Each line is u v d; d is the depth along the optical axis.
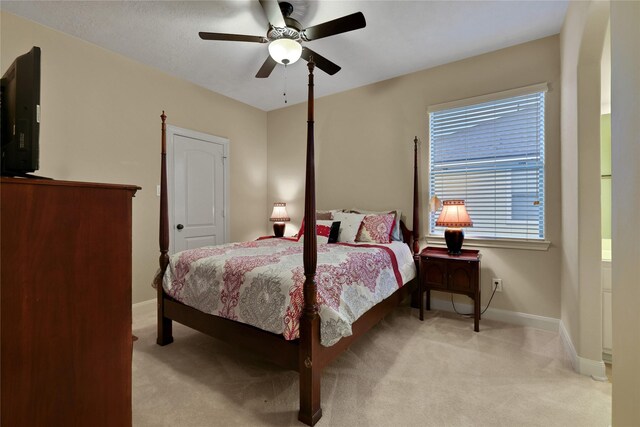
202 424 1.47
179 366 2.02
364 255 2.29
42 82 2.47
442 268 2.73
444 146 3.17
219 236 3.93
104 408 0.91
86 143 2.72
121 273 0.96
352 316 1.81
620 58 1.08
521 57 2.75
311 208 1.53
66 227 0.84
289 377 1.89
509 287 2.79
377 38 2.67
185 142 3.53
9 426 0.74
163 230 2.33
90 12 2.31
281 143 4.47
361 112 3.68
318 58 2.43
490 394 1.71
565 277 2.38
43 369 0.79
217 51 2.90
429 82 3.22
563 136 2.44
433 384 1.80
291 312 1.55
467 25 2.49
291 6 2.23
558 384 1.80
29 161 0.91
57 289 0.82
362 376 1.89
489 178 2.93
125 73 2.99
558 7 2.27
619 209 1.11
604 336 2.01
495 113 2.90
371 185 3.61
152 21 2.44
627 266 1.06
